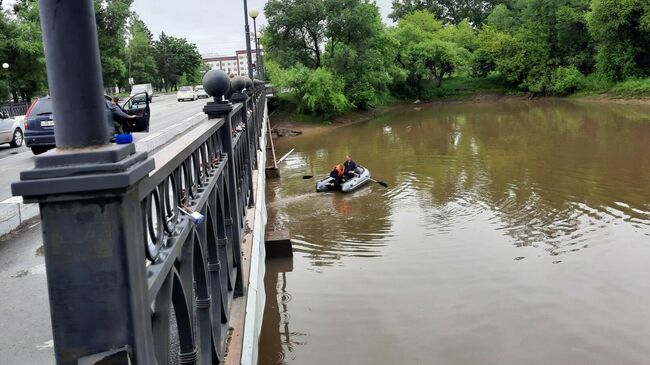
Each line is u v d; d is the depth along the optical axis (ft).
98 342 5.32
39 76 116.47
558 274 33.94
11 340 13.51
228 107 15.64
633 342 25.62
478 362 24.58
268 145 100.01
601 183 57.88
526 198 53.42
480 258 37.37
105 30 160.86
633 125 105.91
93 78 5.25
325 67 149.18
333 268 37.24
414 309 30.09
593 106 152.15
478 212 49.34
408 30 204.85
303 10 146.10
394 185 62.23
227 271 13.38
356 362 25.04
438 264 36.70
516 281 33.14
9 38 110.01
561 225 44.14
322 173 74.84
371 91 156.15
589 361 24.23
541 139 94.58
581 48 193.16
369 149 96.78
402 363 24.75
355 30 151.84
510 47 199.62
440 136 108.17
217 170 12.98
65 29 5.08
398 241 42.22
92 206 5.17
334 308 30.83
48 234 5.17
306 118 143.64
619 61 168.76
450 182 62.69
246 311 14.67
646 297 30.14
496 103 187.73
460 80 217.15
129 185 5.12
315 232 45.83
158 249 7.00
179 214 8.59
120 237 5.25
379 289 33.12
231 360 11.48
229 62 344.28
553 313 28.81
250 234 22.17
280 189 63.93
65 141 5.21
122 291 5.31
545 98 188.03
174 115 83.51
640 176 60.13
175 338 13.51
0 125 58.29
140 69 241.35
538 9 197.88
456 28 247.70
